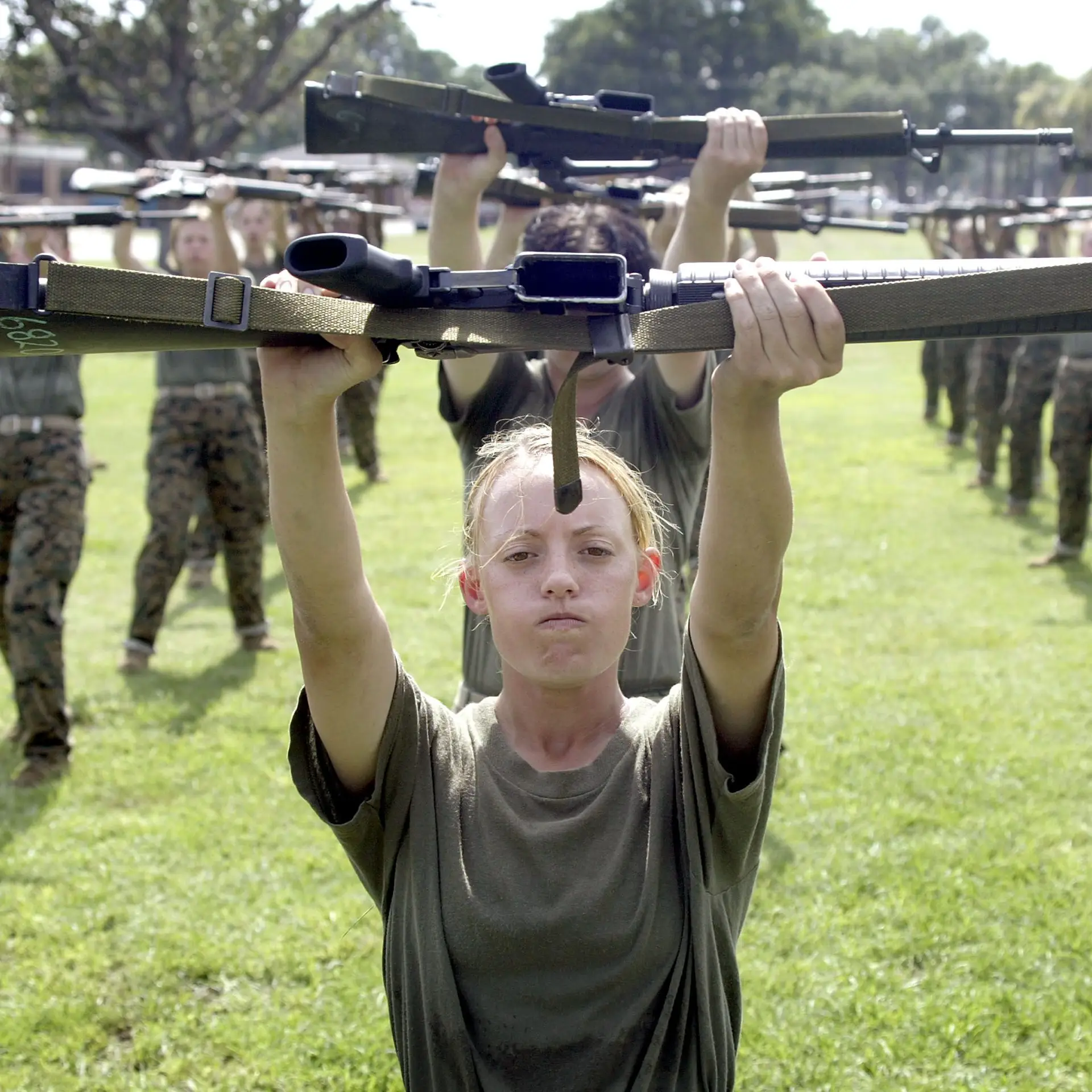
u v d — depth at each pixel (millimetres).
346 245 1405
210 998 3754
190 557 8508
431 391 17312
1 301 1312
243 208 9750
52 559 5289
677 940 1777
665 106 59938
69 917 4148
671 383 2971
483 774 1865
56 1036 3574
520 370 3162
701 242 3189
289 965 3869
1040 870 4301
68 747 5367
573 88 60031
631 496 1906
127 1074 3432
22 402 5301
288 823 4840
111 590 8555
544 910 1759
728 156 3123
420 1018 1819
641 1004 1761
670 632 2980
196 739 5715
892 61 72375
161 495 6703
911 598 7785
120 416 16000
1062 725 5648
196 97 34250
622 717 1909
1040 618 7355
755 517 1589
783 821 4695
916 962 3811
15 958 3945
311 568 1719
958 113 66812
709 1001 1794
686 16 58594
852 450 13023
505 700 1919
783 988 3648
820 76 61719
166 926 4086
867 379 18922
